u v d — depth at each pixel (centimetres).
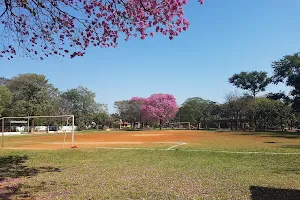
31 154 1777
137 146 2186
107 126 9738
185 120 9400
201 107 9162
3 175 1151
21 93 6456
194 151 1852
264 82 8388
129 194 819
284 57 5434
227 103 7919
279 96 5538
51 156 1712
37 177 1101
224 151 1845
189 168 1298
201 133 4894
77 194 827
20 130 6625
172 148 2022
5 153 1831
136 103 8812
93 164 1438
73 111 7912
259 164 1431
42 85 6644
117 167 1326
